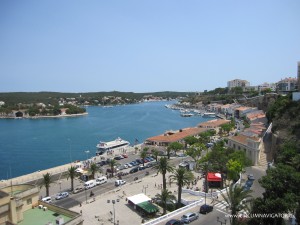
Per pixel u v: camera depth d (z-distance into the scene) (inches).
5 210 1628.9
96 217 2827.3
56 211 1888.5
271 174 2209.6
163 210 2768.2
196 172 4256.9
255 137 4628.4
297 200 1982.0
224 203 2709.2
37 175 4626.0
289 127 4224.9
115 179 4308.6
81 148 7603.4
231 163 3201.3
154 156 5378.9
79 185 4141.2
